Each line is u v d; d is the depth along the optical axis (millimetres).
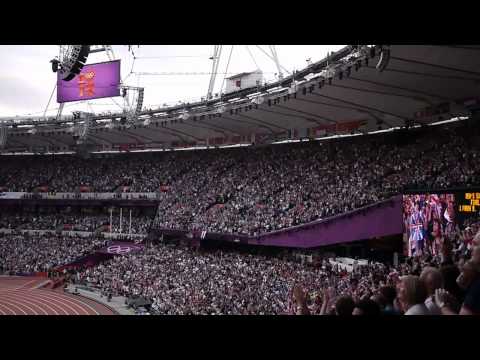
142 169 72562
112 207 73000
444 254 9164
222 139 64688
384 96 39562
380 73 33031
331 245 44531
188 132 64750
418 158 40875
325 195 45031
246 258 45969
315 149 54531
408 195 34844
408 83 35188
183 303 36156
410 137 45625
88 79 51750
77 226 70562
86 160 80062
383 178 41438
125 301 43719
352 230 39344
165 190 66562
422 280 5898
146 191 67938
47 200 74312
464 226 28719
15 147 82000
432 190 31922
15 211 78875
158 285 44000
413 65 30734
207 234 51969
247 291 34031
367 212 38500
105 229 68750
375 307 5914
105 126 63000
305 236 42500
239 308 29906
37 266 63688
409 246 34531
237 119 54219
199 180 63156
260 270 39469
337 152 50969
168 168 69875
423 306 5484
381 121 46188
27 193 75750
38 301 48031
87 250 63875
